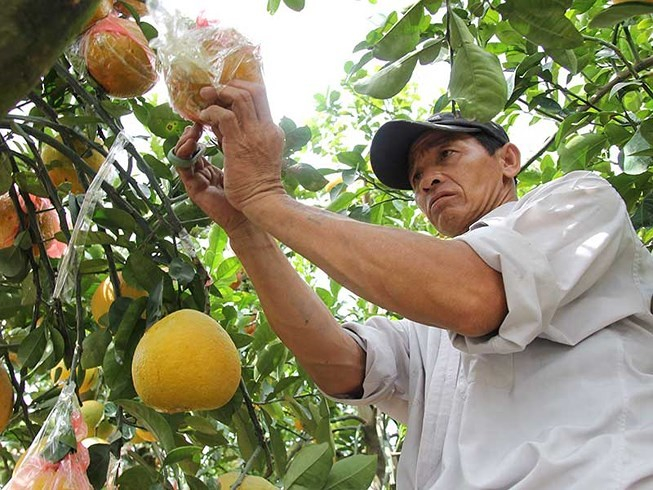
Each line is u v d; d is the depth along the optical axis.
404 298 1.41
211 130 1.54
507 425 1.49
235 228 1.72
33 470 1.43
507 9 1.65
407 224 3.32
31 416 2.12
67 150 1.72
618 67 2.69
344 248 1.42
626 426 1.37
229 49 1.40
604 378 1.44
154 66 1.61
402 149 2.00
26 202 1.85
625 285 1.55
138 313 1.69
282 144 1.47
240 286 3.12
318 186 1.96
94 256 2.40
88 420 2.03
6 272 1.83
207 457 3.19
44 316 2.01
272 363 2.16
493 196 1.87
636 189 2.29
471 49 1.60
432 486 1.57
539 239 1.50
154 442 2.05
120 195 1.90
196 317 1.60
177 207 1.97
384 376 1.93
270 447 1.93
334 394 1.96
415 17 1.77
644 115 2.66
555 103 2.50
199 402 1.53
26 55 0.56
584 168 2.38
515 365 1.52
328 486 1.69
